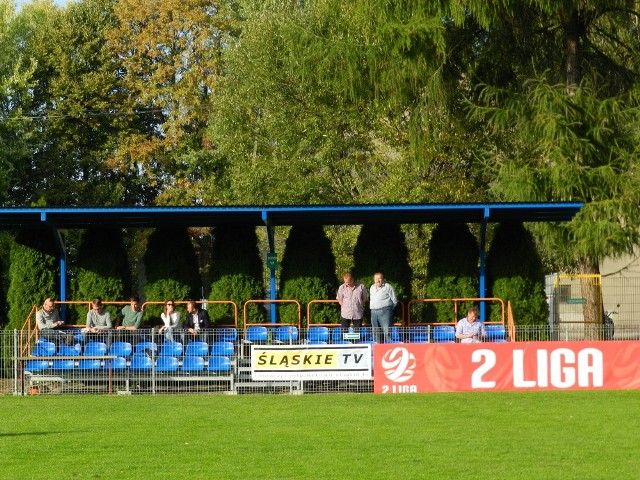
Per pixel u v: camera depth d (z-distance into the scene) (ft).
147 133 220.84
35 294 98.43
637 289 116.16
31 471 50.24
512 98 117.19
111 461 52.85
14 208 88.74
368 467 50.37
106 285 99.30
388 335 89.71
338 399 80.12
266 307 104.22
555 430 62.13
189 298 99.71
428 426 64.39
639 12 120.88
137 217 93.97
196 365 86.58
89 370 87.04
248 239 100.01
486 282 100.22
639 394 80.23
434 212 93.09
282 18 155.74
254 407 75.56
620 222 114.21
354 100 129.90
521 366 83.51
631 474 47.93
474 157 133.69
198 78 205.46
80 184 209.67
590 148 113.39
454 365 83.82
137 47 213.05
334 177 150.92
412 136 123.65
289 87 152.35
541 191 113.91
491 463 51.13
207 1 213.25
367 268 99.81
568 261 121.70
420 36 116.06
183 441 59.31
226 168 199.31
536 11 119.96
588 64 120.57
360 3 122.62
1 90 184.96
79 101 212.02
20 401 80.84
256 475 48.57
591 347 83.61
